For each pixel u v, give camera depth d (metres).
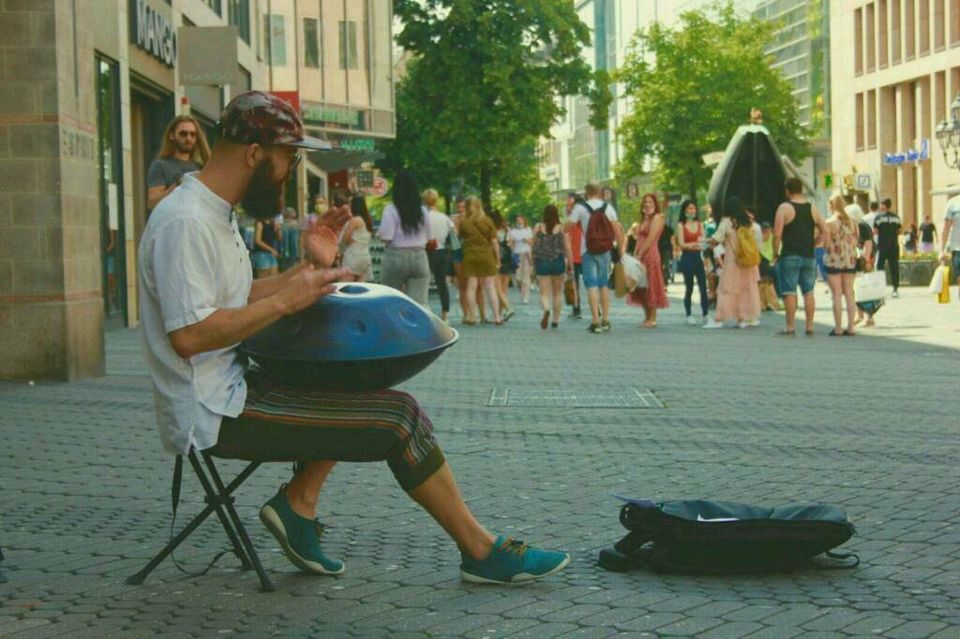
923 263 41.69
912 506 7.45
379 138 59.41
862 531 6.82
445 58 57.88
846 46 82.69
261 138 5.34
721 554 5.90
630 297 23.81
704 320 25.70
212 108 31.92
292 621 5.24
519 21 58.38
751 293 23.67
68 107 13.85
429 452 5.62
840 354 17.62
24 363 13.76
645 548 6.14
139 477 8.48
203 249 5.27
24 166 13.64
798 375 14.83
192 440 5.32
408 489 5.65
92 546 6.59
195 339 5.21
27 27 13.57
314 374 5.41
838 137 84.88
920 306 29.73
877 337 20.73
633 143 78.06
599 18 156.88
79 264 14.08
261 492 7.95
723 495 7.83
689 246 24.77
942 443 9.77
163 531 6.94
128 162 23.08
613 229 22.72
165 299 5.23
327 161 58.69
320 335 5.40
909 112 76.19
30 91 13.57
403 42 58.50
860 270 23.06
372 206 85.75
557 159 180.62
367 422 5.48
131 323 23.23
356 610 5.39
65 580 5.92
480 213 25.42
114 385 13.47
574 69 59.72
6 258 13.70
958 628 5.05
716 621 5.16
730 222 23.50
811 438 10.03
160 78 25.86
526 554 5.78
